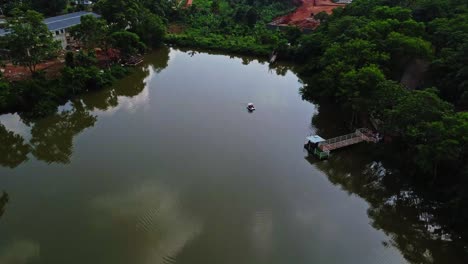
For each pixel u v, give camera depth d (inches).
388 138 2250.2
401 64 2822.3
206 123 2573.8
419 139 1914.4
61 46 3565.5
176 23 5482.3
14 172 2017.7
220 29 5157.5
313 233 1642.5
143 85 3250.5
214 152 2224.4
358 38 2970.0
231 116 2694.4
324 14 4965.6
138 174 1989.4
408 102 1968.5
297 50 4062.5
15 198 1791.3
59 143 2324.1
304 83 3440.0
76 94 2979.8
